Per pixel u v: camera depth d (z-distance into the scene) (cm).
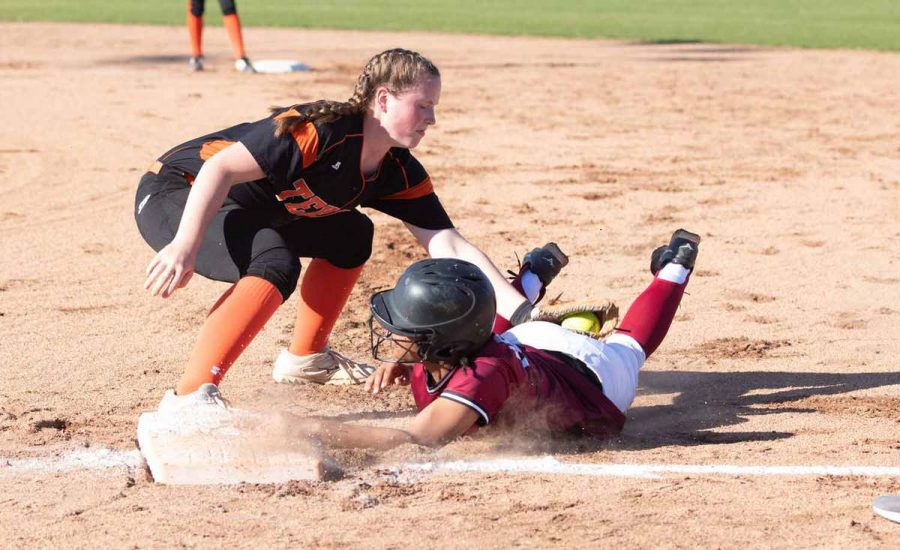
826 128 3316
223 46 5300
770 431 1121
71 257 1869
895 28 6269
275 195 1069
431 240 1173
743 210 2298
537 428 1042
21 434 1094
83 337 1451
